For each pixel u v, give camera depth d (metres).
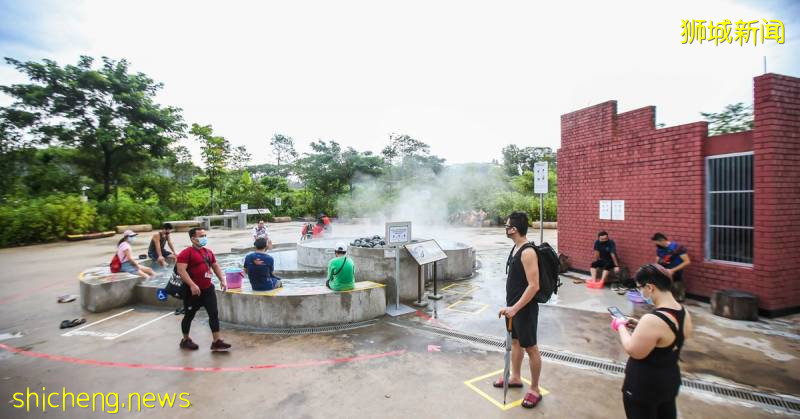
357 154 32.84
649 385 2.11
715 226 6.28
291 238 18.03
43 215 16.89
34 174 23.20
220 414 3.21
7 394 3.62
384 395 3.48
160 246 9.24
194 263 4.51
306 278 8.18
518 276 3.22
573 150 9.07
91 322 5.84
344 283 5.65
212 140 29.30
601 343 4.60
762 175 5.52
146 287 6.79
